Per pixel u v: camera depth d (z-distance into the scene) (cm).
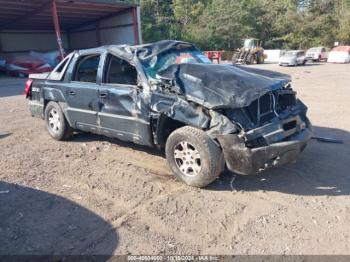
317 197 393
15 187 441
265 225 340
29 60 2331
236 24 4994
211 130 392
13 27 2945
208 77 412
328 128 676
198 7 5391
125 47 505
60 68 621
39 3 2214
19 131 721
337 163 487
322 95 1103
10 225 348
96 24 2967
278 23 5438
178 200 395
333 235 321
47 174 482
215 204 384
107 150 576
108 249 308
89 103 539
